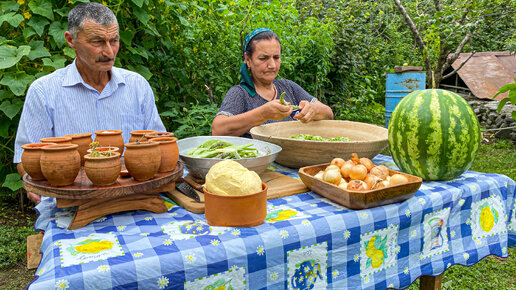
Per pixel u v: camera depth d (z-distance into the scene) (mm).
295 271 1231
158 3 3543
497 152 6422
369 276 1376
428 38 6555
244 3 4164
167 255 1056
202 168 1533
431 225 1513
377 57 10000
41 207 1456
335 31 7039
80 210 1247
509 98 2643
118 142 1525
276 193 1524
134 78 2291
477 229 1669
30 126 2023
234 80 4285
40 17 3090
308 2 8391
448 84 10844
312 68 5941
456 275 2945
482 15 6340
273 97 2631
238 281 1139
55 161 1155
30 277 2896
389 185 1442
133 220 1312
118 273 990
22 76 3039
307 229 1233
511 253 3357
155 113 2373
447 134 1540
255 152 1656
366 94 8180
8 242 3279
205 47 4098
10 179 3428
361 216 1334
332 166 1516
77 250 1080
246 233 1180
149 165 1263
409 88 6520
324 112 2297
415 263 1494
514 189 1810
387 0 12516
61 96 2057
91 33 1747
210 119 3732
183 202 1425
